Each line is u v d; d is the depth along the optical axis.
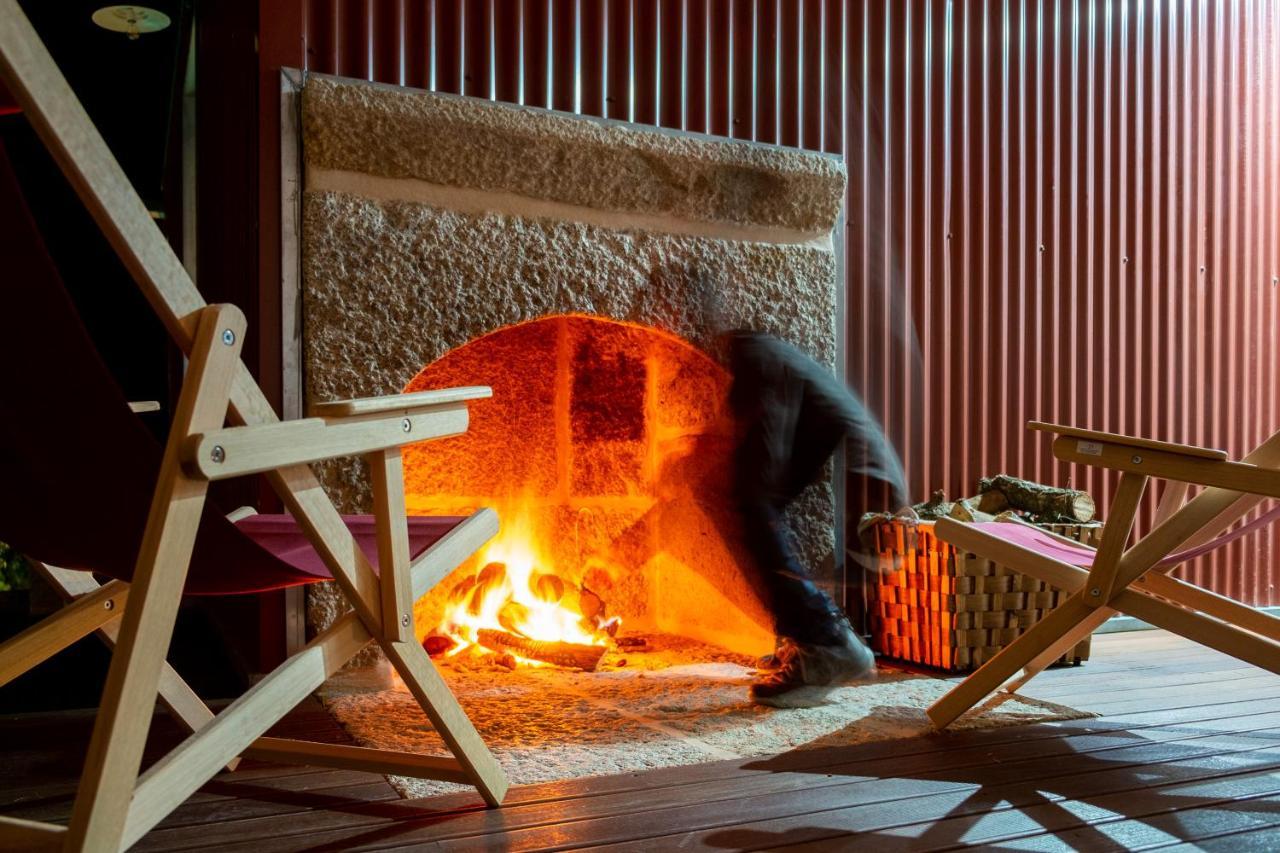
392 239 3.02
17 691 2.90
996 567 3.16
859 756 2.21
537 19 3.38
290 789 1.97
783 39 3.75
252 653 3.11
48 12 4.65
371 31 3.13
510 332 3.85
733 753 2.23
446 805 1.86
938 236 4.02
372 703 2.68
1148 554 2.17
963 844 1.68
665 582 4.04
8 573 4.59
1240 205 4.76
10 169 1.14
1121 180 4.45
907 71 3.97
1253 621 2.40
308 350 2.92
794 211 3.65
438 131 3.06
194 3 4.58
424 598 3.62
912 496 3.92
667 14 3.58
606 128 3.34
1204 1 4.66
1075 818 1.81
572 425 3.91
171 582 1.27
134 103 5.35
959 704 2.38
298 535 2.17
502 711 2.64
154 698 1.26
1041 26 4.27
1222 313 4.71
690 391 3.75
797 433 3.06
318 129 2.92
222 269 3.84
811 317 3.68
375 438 1.61
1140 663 3.40
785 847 1.66
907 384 3.93
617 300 3.35
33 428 1.37
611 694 2.86
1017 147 4.20
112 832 1.21
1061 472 4.28
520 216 3.22
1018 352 4.20
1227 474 2.04
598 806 1.86
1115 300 4.44
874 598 3.51
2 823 1.26
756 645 3.51
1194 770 2.12
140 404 2.20
